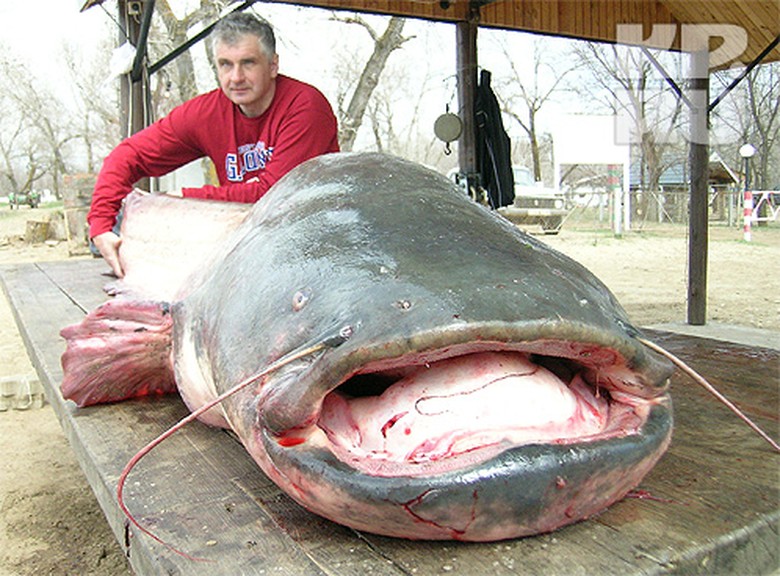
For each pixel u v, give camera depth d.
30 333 3.48
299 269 1.57
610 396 1.52
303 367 1.38
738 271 12.04
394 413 1.36
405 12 6.54
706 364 2.96
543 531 1.37
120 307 2.39
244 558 1.42
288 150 3.56
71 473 3.87
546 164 45.75
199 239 2.92
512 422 1.33
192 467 1.91
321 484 1.29
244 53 3.50
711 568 1.40
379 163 1.95
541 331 1.25
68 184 14.07
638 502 1.61
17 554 2.96
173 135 4.05
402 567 1.34
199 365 1.95
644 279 11.38
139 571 1.56
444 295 1.29
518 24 6.89
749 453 1.94
